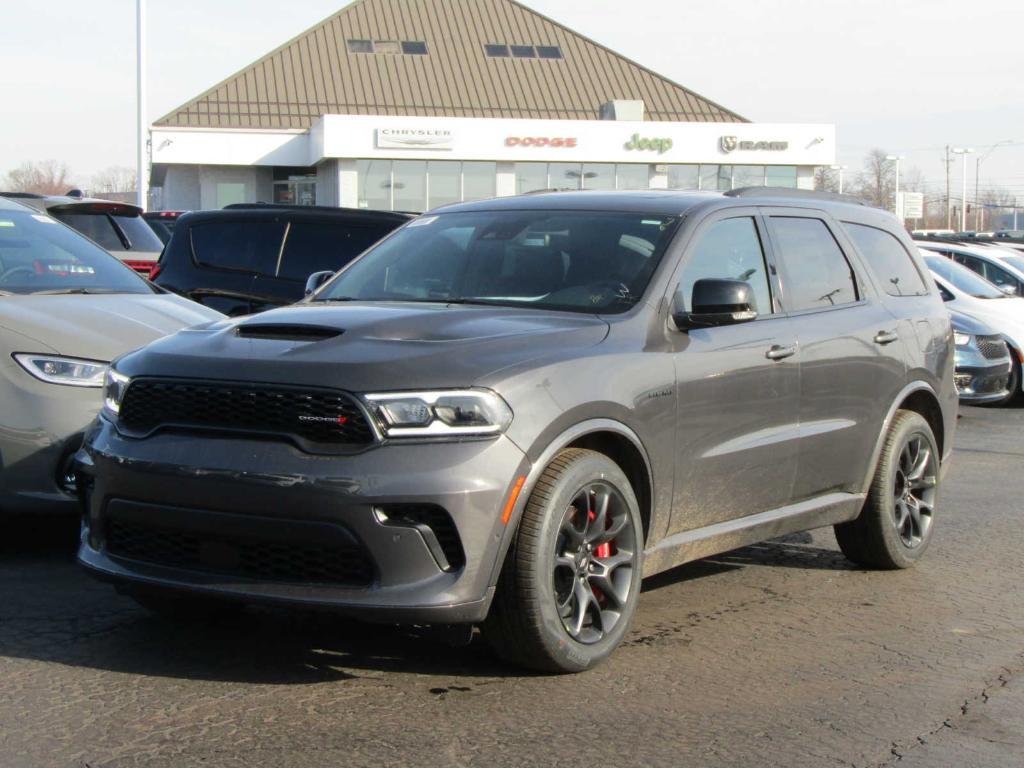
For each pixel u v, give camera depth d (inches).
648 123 1830.7
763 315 225.8
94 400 242.7
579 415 179.5
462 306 205.8
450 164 1804.9
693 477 204.1
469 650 195.9
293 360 171.0
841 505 244.1
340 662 188.9
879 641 210.8
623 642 205.2
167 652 191.9
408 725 163.8
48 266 290.7
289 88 1956.2
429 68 2031.3
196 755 152.1
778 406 221.9
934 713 175.5
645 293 203.8
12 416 236.2
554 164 1834.4
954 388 280.8
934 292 283.1
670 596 238.2
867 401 246.8
